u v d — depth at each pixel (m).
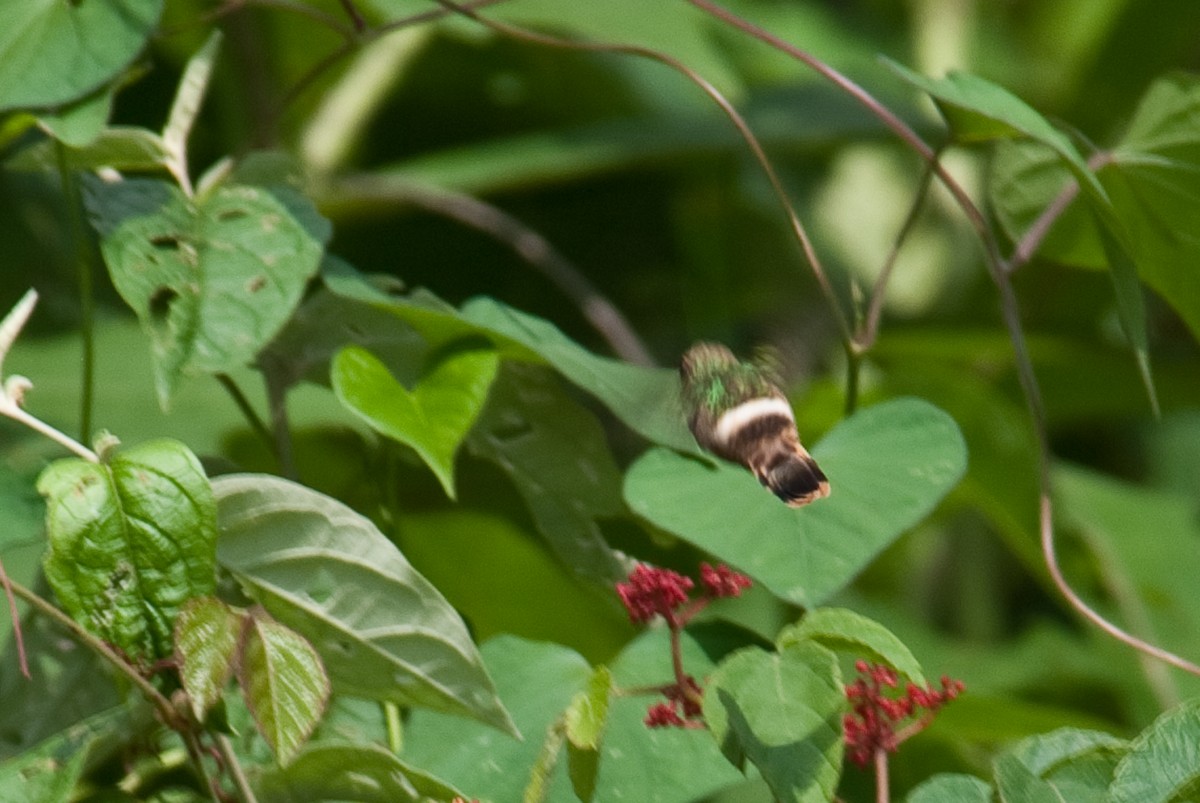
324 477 6.76
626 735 6.57
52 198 6.91
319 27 7.07
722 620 6.62
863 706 6.52
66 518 6.49
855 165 9.45
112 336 6.86
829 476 6.59
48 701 6.62
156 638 6.50
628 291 8.01
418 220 7.64
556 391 6.65
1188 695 7.06
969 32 9.61
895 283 9.25
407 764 6.54
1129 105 9.20
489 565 6.78
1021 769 6.50
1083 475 7.58
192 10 7.02
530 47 8.20
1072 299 8.67
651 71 8.86
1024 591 8.73
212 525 6.50
